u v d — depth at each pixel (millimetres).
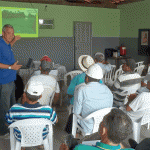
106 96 2166
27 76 3986
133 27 8125
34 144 1910
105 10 8531
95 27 8477
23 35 7266
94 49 8617
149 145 1286
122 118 1030
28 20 7277
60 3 7664
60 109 4004
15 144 2004
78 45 8266
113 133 994
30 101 1845
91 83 2139
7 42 2809
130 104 2314
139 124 2445
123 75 2691
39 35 7547
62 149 1211
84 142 1350
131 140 1478
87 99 2123
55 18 7699
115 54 8094
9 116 1818
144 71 6195
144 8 7461
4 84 2811
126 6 8367
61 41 7949
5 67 2760
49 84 2734
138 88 2738
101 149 1034
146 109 2363
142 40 7688
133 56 8266
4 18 6910
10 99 3092
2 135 2934
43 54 7723
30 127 1847
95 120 2117
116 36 8961
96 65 2182
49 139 2029
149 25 7344
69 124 2416
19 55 7332
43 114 1850
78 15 8070
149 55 7410
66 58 8148
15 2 6984
